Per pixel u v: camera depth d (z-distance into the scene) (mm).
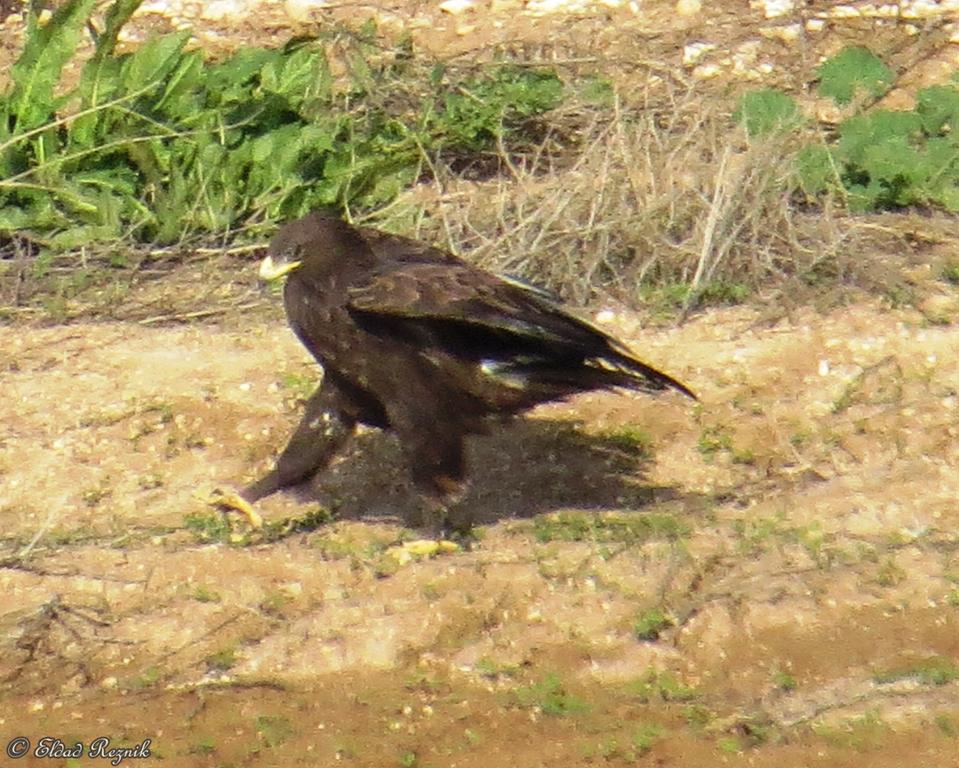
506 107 15359
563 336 10586
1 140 14328
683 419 12352
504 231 13930
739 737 9789
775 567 10961
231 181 14406
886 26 17312
